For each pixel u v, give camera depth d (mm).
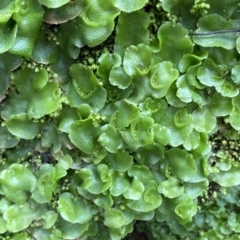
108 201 111
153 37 103
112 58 100
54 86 100
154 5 102
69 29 96
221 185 119
